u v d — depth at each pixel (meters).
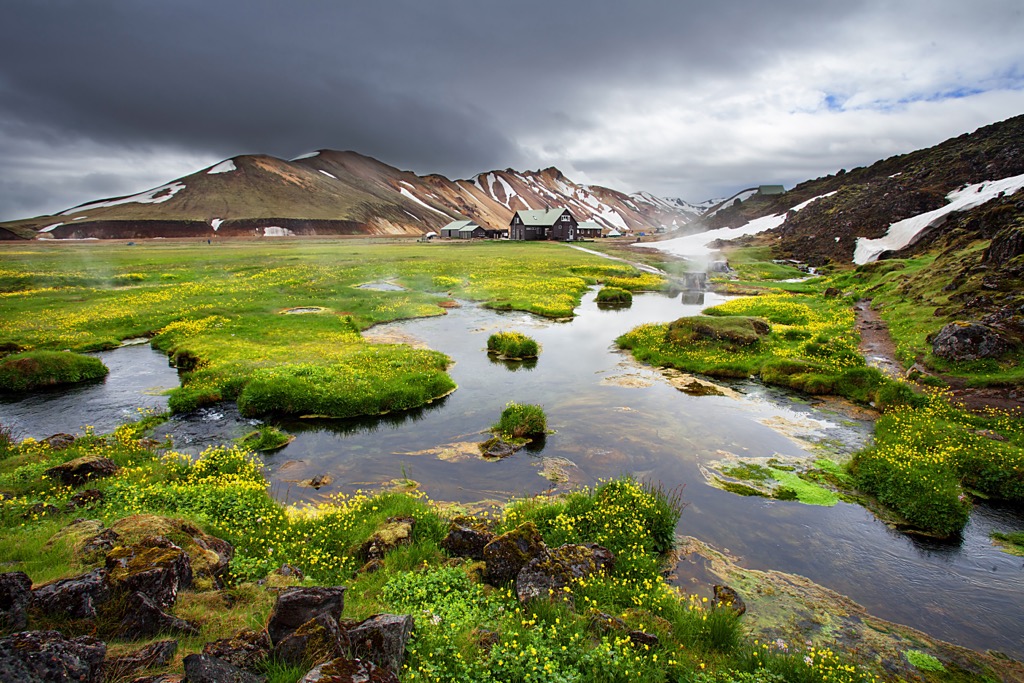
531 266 77.00
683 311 47.66
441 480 16.52
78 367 26.19
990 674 8.97
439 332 37.91
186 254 93.69
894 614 10.56
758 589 11.22
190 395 22.81
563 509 13.50
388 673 5.96
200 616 7.39
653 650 8.19
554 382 26.77
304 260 83.25
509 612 9.15
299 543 11.47
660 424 21.08
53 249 107.81
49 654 5.02
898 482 15.11
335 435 20.28
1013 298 27.16
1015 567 12.27
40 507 11.41
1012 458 16.03
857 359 26.94
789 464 17.55
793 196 151.12
